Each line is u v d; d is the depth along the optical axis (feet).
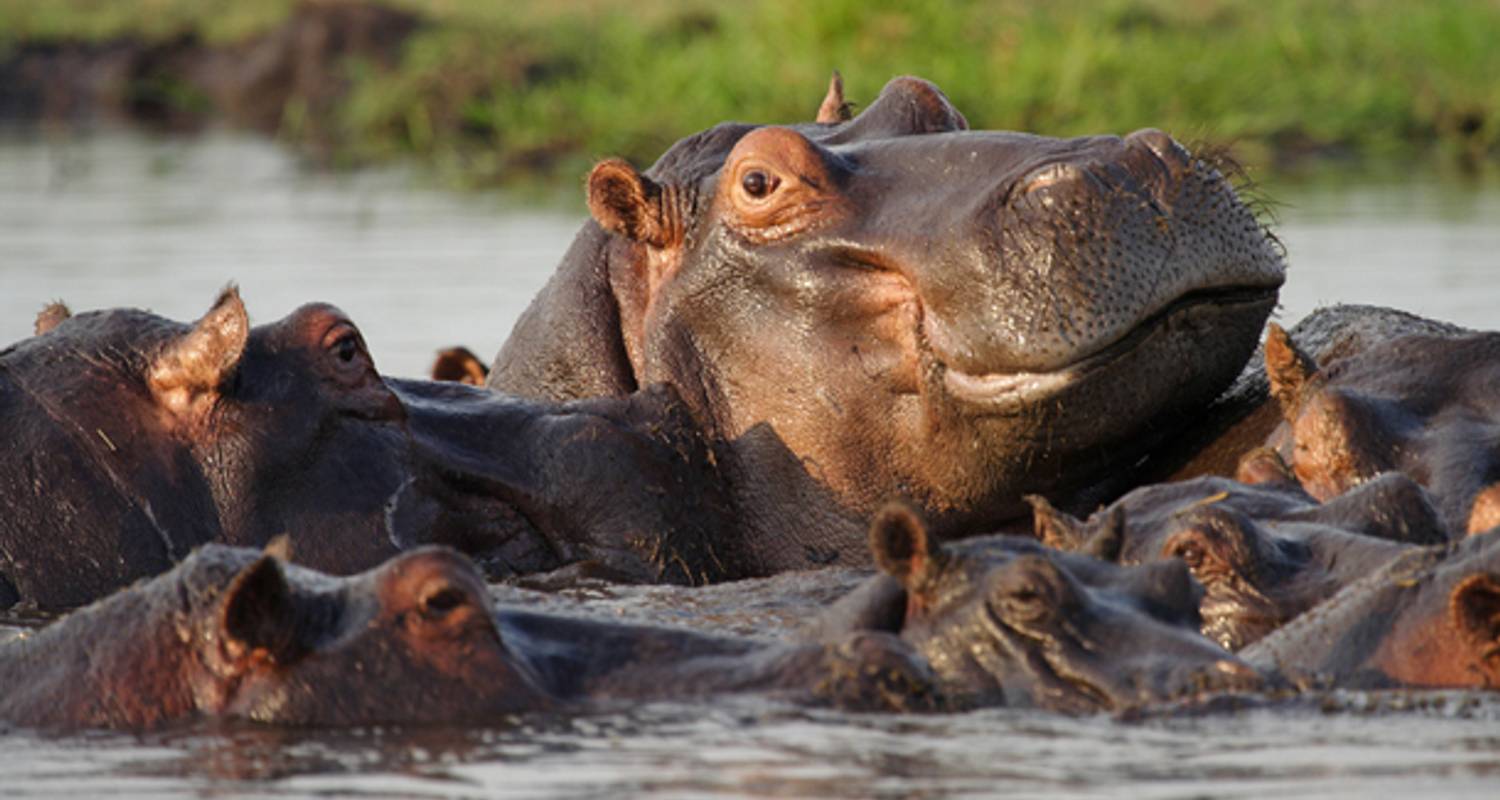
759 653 75.87
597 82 359.25
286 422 96.53
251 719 72.13
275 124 411.34
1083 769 65.57
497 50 388.57
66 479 93.40
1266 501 89.40
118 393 95.35
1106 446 100.07
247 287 196.65
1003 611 73.72
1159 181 97.14
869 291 103.19
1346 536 83.51
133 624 75.15
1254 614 81.00
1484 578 72.54
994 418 98.63
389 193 286.87
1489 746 67.56
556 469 102.32
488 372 131.03
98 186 291.58
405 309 187.62
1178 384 98.99
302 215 256.32
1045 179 96.94
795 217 105.60
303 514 95.86
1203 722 70.44
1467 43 346.74
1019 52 329.72
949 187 101.71
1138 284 95.09
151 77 448.65
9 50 464.65
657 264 112.27
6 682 75.36
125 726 72.74
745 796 63.31
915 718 71.36
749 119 328.29
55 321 105.81
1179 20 387.14
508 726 71.15
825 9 337.52
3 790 65.87
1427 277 189.78
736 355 107.65
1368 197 261.65
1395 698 72.33
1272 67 343.26
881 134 110.42
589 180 112.37
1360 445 95.61
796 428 105.81
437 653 73.05
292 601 73.46
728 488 107.45
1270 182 284.61
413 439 99.55
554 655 75.97
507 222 248.93
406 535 97.40
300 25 428.56
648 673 75.46
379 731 70.95
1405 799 62.34
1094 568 76.23
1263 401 106.83
